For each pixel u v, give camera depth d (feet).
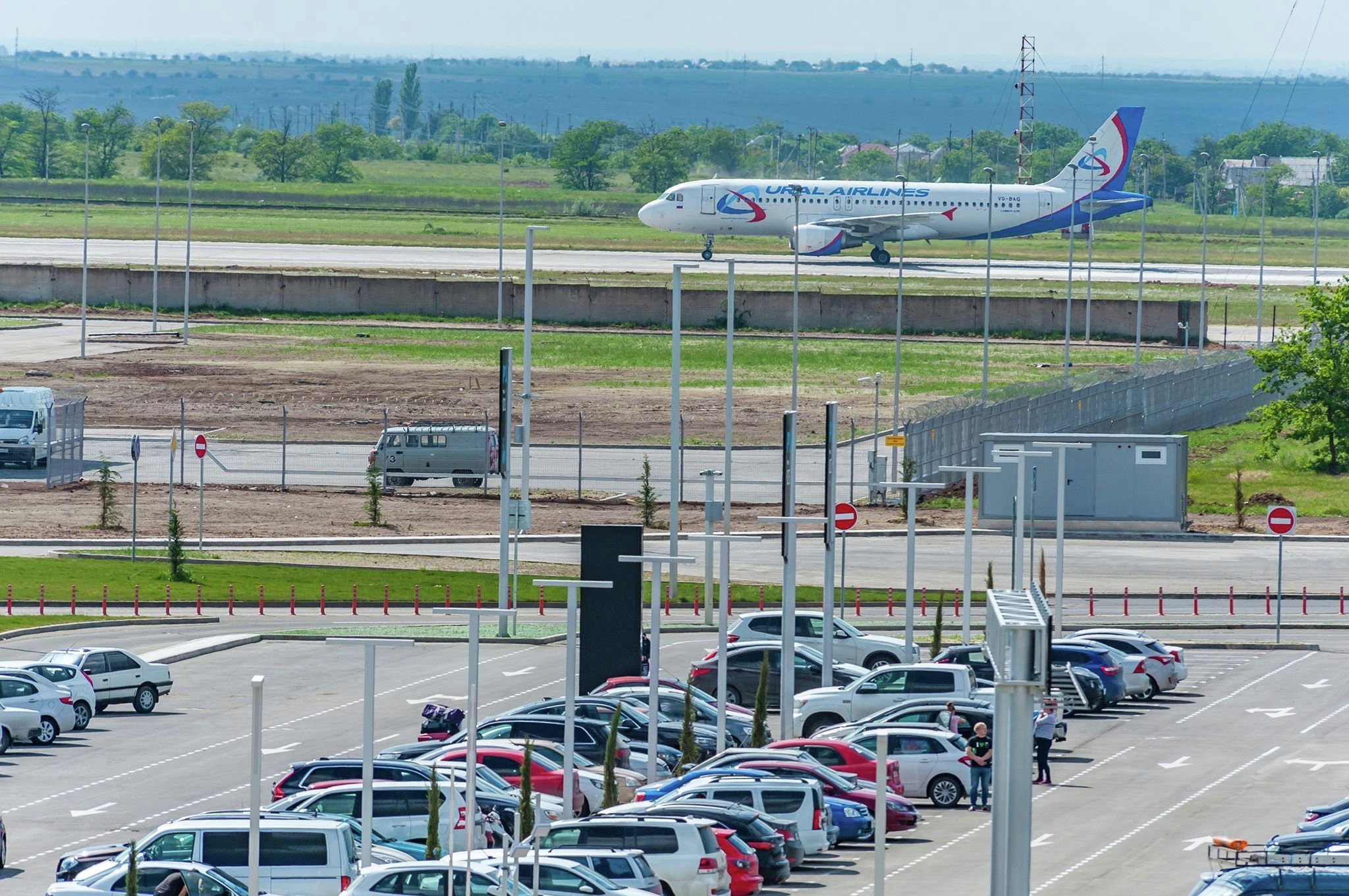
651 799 577.02
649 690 640.17
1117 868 539.29
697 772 588.91
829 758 647.15
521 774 533.96
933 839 595.47
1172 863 544.21
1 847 542.57
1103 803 634.84
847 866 557.33
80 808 623.36
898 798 609.01
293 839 465.88
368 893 443.32
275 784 592.19
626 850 473.26
